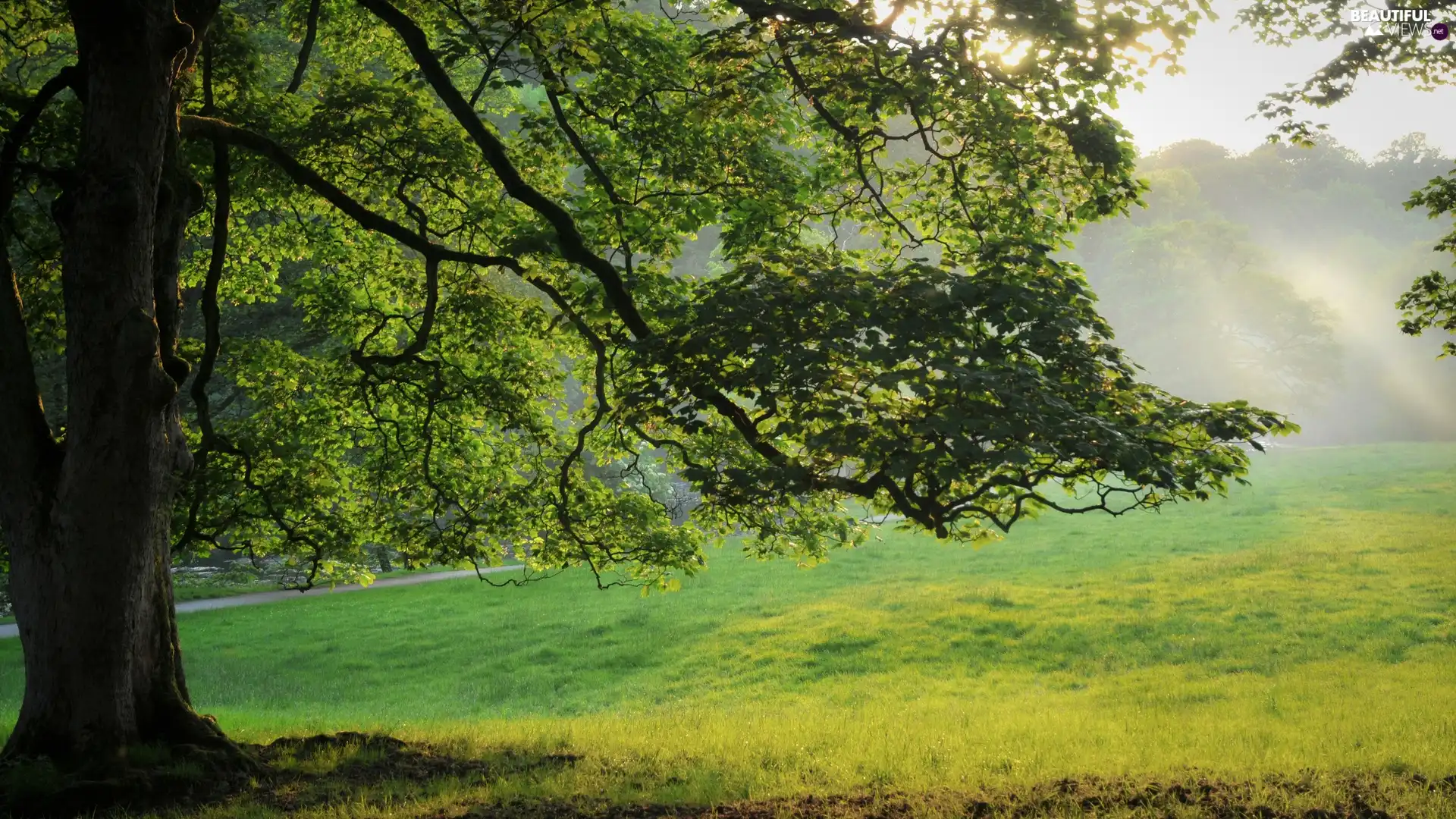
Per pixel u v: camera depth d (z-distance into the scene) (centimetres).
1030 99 1140
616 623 3014
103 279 896
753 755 1177
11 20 1359
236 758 993
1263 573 3012
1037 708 1762
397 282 1636
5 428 923
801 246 1209
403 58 1608
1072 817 840
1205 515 4566
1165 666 2131
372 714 2122
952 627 2631
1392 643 2114
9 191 955
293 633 3041
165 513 1020
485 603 3441
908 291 960
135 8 873
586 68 1363
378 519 1617
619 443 1591
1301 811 852
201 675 2555
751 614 3014
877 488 948
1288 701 1616
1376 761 1060
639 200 1398
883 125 1312
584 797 938
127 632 923
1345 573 2894
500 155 1188
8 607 3056
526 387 1639
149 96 903
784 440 1171
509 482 1642
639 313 1253
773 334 934
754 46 1204
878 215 1405
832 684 2214
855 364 959
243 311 2672
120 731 921
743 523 1523
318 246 1622
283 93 1426
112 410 902
